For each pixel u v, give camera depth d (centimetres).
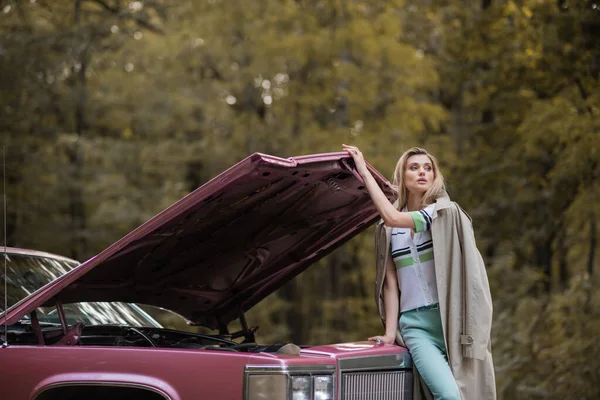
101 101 1817
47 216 1748
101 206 1788
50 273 526
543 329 1125
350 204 473
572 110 1247
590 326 1066
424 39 1989
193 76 1942
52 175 1752
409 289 435
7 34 1528
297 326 2230
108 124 1933
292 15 1808
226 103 1941
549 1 1262
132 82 1847
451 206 427
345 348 404
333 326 2178
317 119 1952
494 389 420
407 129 1742
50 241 1712
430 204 441
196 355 381
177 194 1870
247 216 441
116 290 472
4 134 1592
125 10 1805
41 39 1572
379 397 405
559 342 1099
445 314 416
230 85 1909
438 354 418
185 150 1900
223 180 376
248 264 502
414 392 423
